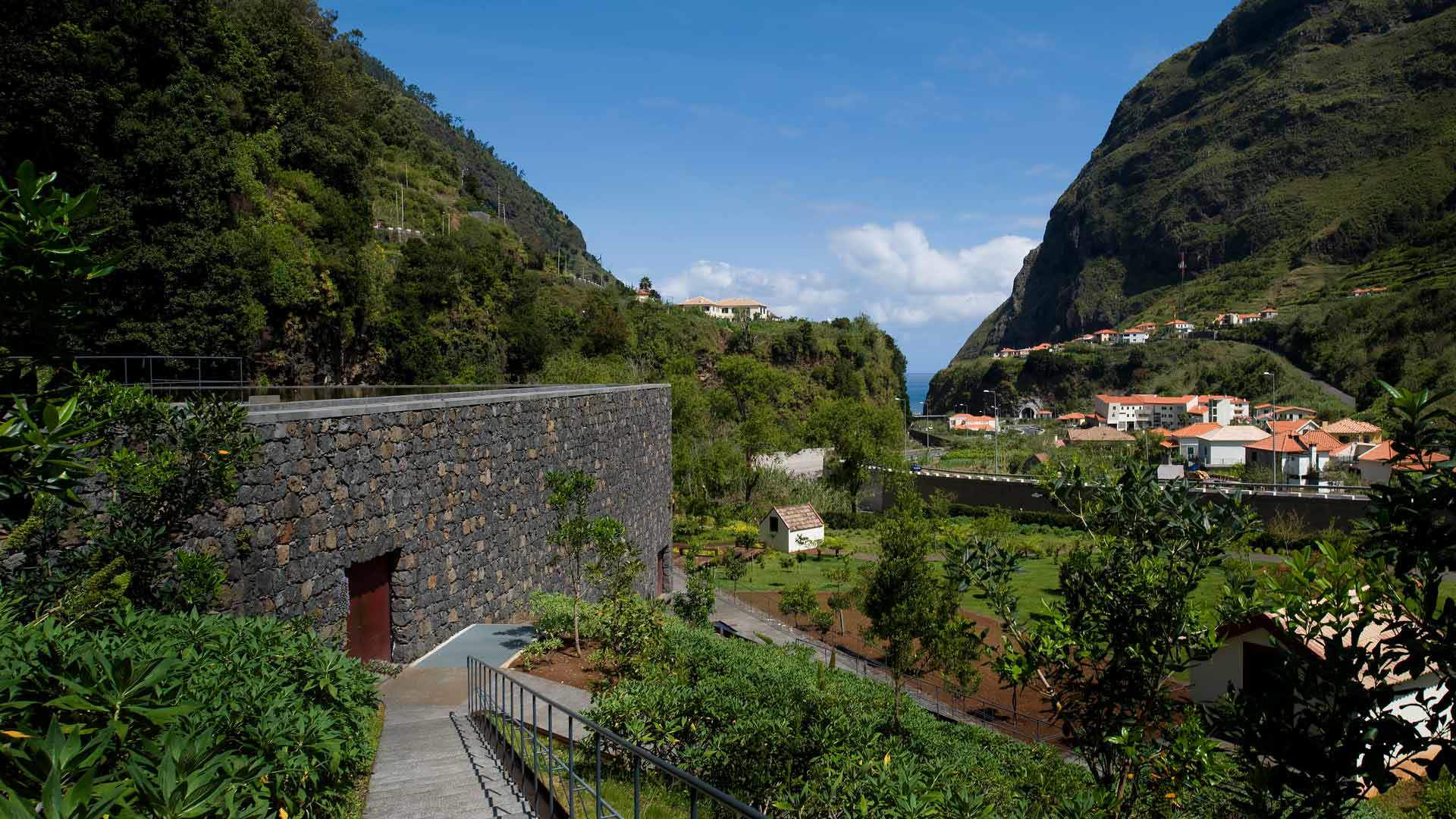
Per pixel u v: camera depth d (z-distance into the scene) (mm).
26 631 3721
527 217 186625
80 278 3719
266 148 43500
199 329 28188
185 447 7922
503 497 16516
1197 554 5285
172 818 2334
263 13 51938
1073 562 5742
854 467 68438
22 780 2480
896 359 144875
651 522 27031
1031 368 173625
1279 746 3271
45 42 25375
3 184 3508
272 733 4797
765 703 10328
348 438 11977
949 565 6547
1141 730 5285
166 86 29766
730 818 7934
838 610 30594
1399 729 3061
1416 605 3336
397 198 81125
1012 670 5797
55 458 3551
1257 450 77812
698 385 90625
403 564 13258
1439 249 144500
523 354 64562
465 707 10906
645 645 13117
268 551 10398
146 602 7684
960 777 8930
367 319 48500
